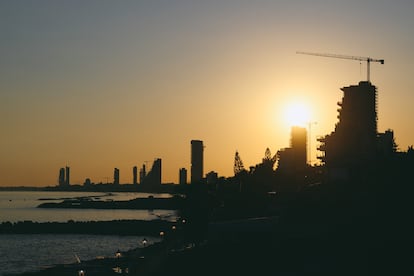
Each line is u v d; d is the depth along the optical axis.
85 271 175.00
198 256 167.88
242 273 151.38
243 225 183.38
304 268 151.25
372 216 193.12
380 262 152.50
